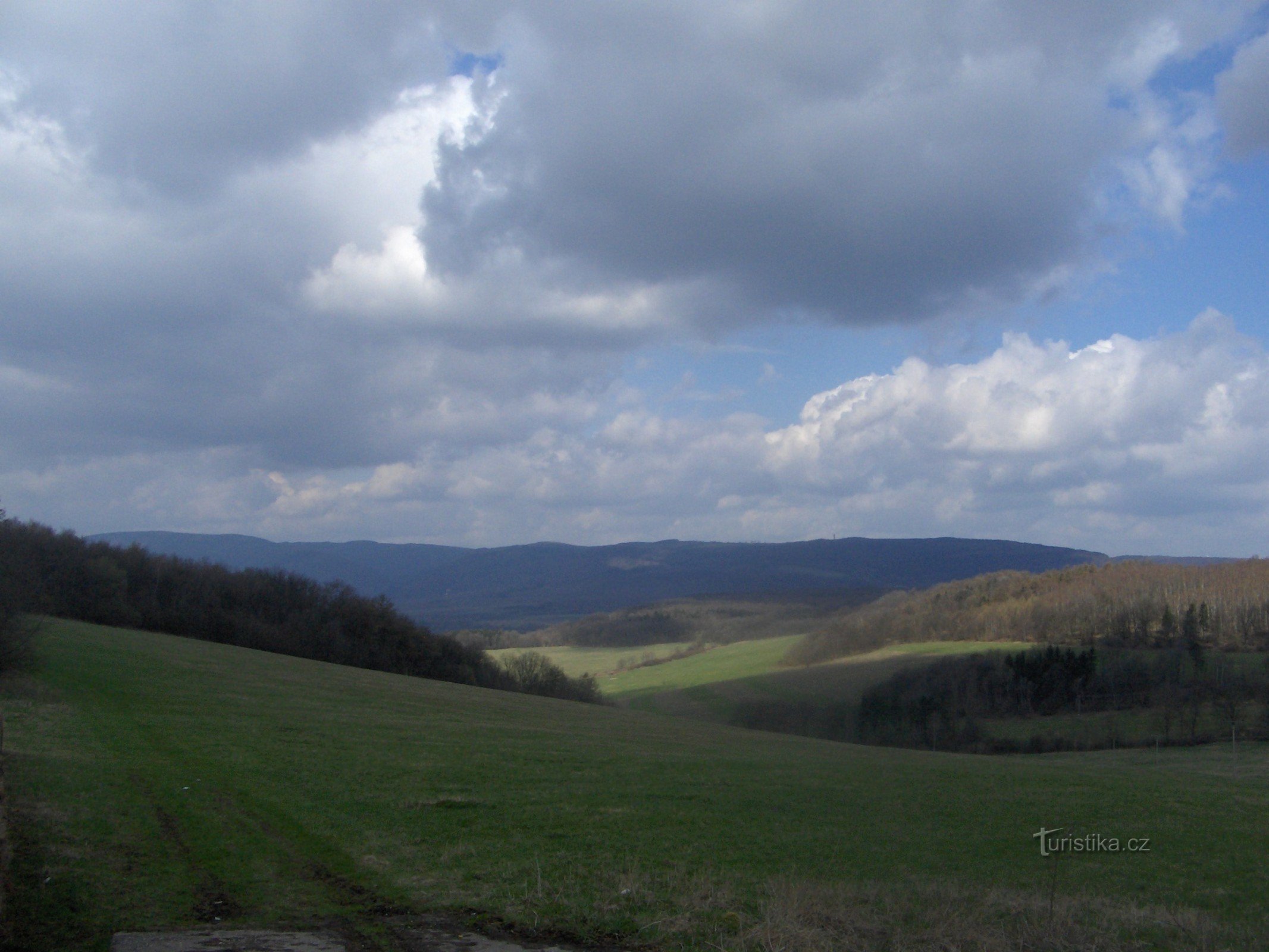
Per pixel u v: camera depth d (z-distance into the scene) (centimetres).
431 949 842
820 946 868
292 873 1105
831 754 3741
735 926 930
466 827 1439
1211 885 1412
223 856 1154
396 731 3042
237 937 845
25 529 6781
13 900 895
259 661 5984
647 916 961
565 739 3375
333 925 908
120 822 1277
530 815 1585
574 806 1706
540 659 9725
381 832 1356
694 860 1294
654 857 1290
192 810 1417
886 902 1056
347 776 1897
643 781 2156
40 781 1491
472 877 1112
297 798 1587
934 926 965
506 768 2250
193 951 794
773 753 3531
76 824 1227
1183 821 2008
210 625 7925
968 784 2538
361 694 4700
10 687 3031
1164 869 1520
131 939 820
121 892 964
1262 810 2212
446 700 5172
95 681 3616
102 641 5359
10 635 3466
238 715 3036
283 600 8912
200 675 4453
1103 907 1156
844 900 1041
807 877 1226
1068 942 962
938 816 1925
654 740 3878
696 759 2862
